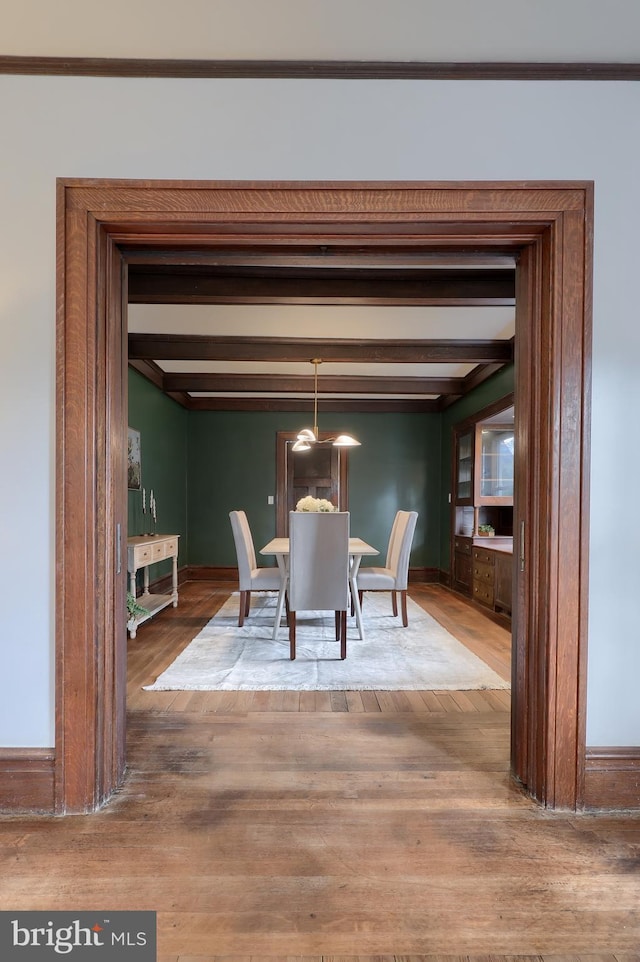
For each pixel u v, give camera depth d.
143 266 3.19
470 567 5.90
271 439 7.11
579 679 1.85
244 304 3.47
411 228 1.91
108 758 1.88
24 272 1.85
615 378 1.88
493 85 1.86
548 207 1.86
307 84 1.86
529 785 1.94
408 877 1.50
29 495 1.85
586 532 1.86
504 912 1.38
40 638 1.85
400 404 7.06
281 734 2.40
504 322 4.11
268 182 1.85
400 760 2.17
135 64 1.83
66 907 1.38
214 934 1.30
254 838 1.66
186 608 5.30
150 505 5.60
